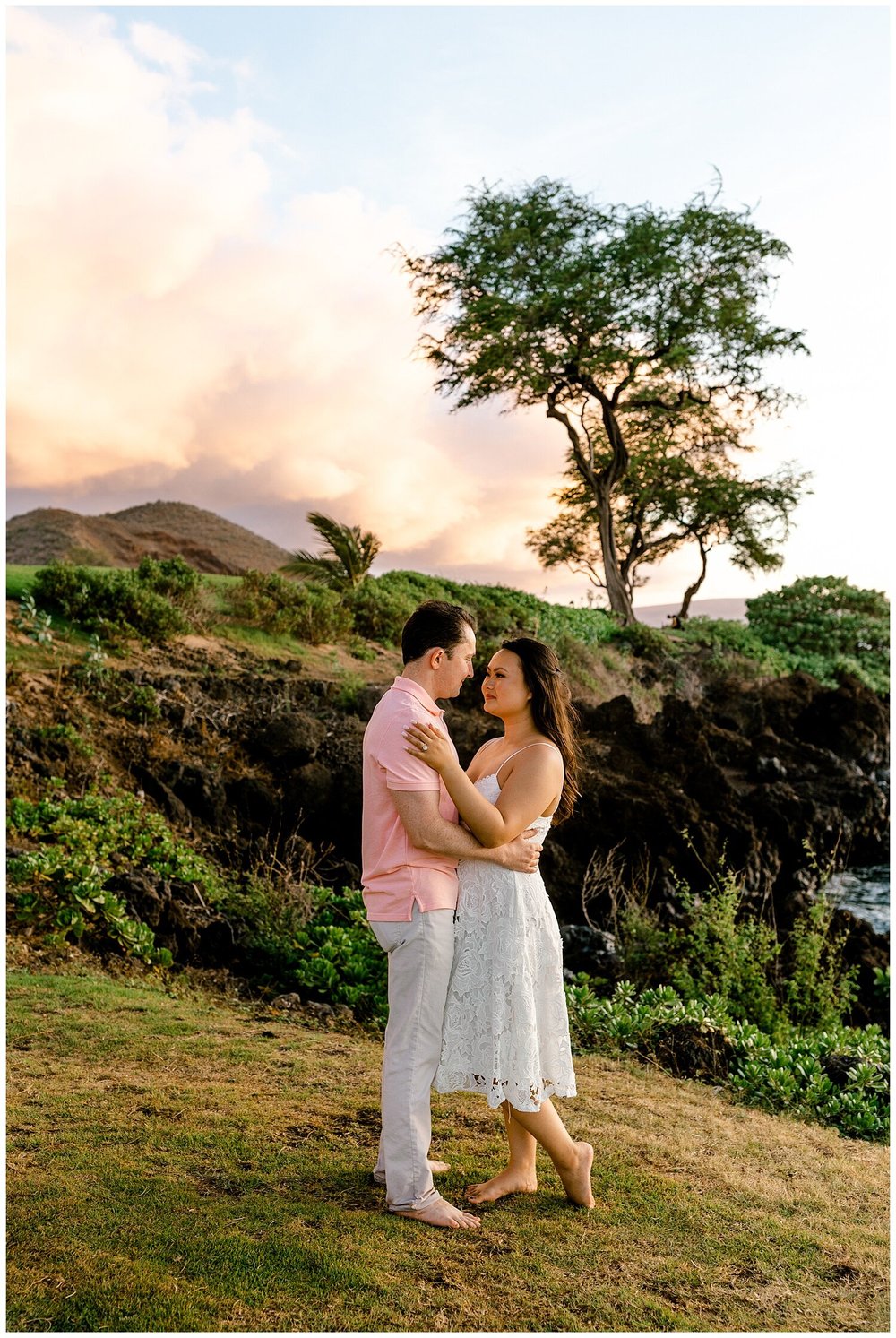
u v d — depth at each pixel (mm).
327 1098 4262
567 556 38688
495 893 3295
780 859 14523
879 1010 8906
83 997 5477
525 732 3529
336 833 11672
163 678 12992
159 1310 2568
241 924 7672
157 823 9383
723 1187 3832
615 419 32062
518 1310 2768
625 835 12359
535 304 28625
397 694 3287
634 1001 6918
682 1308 2889
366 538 21344
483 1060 3232
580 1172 3441
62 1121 3740
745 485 35125
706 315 29797
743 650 28672
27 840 7922
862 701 20750
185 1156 3512
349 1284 2779
